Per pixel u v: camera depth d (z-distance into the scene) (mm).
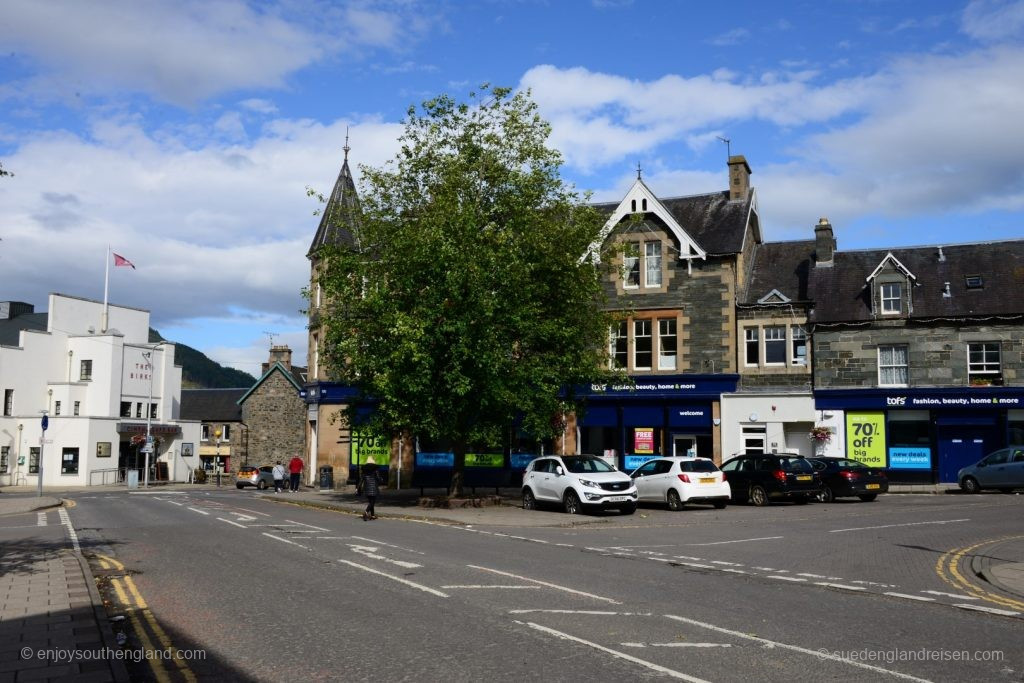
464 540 17875
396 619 9391
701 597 10945
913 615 9883
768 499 27828
